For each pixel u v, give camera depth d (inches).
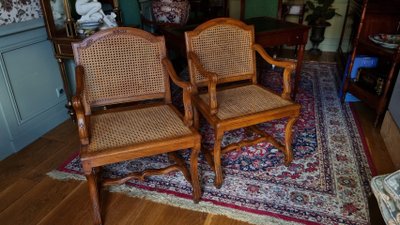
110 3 92.7
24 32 74.8
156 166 69.3
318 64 145.9
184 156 72.4
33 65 79.3
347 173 65.8
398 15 98.0
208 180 64.0
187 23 119.9
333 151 74.2
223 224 52.8
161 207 56.9
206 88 74.2
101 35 54.6
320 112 95.7
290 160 67.9
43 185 63.4
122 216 54.9
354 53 95.7
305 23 172.2
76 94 45.4
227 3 136.5
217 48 65.9
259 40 86.9
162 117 56.1
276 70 134.3
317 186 61.8
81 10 76.5
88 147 46.3
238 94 66.6
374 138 80.6
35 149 77.0
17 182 64.4
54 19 80.0
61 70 82.4
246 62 69.8
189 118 52.5
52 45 83.2
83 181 64.5
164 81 60.9
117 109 59.8
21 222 53.9
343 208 55.9
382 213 36.2
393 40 86.2
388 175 37.5
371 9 99.5
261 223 52.9
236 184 62.7
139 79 58.9
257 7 131.9
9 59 72.1
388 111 79.0
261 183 62.9
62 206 57.6
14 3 71.1
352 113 95.3
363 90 93.0
